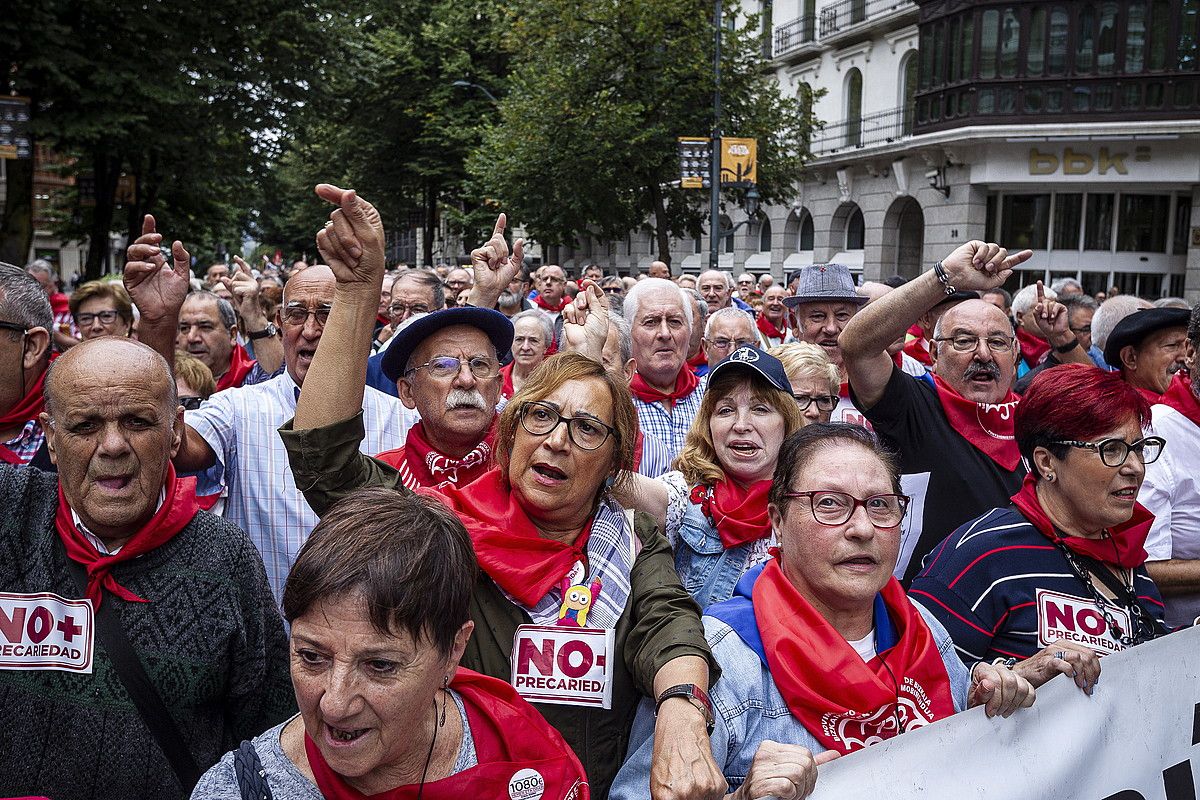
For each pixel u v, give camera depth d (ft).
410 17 107.24
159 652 7.20
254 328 19.17
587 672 7.36
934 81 80.84
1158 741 8.15
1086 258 77.61
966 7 76.54
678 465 10.91
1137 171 73.15
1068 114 73.82
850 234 97.14
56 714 7.08
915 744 6.98
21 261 69.21
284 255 222.07
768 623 7.34
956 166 79.77
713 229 69.92
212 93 67.77
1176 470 11.10
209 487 11.27
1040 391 9.04
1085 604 8.79
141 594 7.28
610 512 8.09
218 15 66.49
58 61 59.98
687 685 6.63
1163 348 13.84
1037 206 78.79
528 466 7.82
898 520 7.43
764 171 76.64
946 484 12.32
